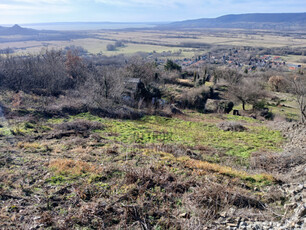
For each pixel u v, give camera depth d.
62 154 9.30
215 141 14.98
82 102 19.23
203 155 11.84
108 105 19.97
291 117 29.14
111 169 7.88
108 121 16.44
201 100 32.66
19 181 6.86
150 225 5.50
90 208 5.73
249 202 6.74
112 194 6.47
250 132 18.08
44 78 27.00
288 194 7.13
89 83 26.30
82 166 8.02
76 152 9.66
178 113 24.22
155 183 7.23
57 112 16.41
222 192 6.90
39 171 7.56
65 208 5.80
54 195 6.26
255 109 31.39
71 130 12.98
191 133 16.41
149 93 27.80
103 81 22.53
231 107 30.56
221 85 43.88
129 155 9.57
